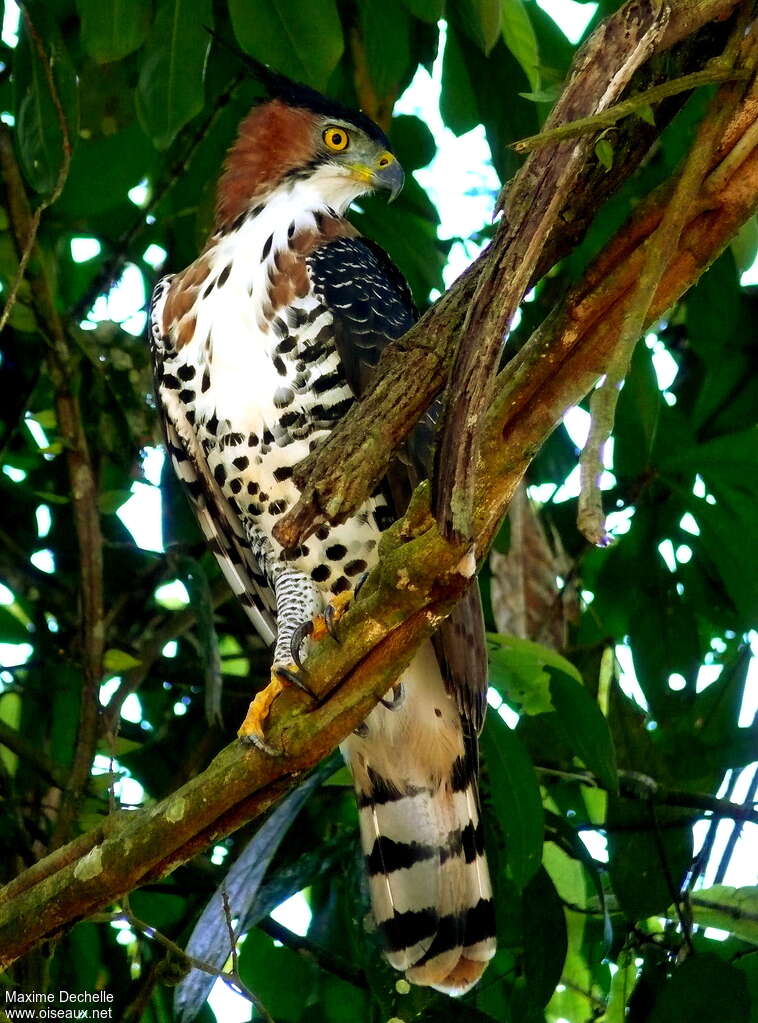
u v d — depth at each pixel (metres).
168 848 6.04
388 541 5.48
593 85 4.81
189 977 7.70
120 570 10.86
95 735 9.18
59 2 9.64
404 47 8.54
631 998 9.03
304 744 5.89
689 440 10.00
